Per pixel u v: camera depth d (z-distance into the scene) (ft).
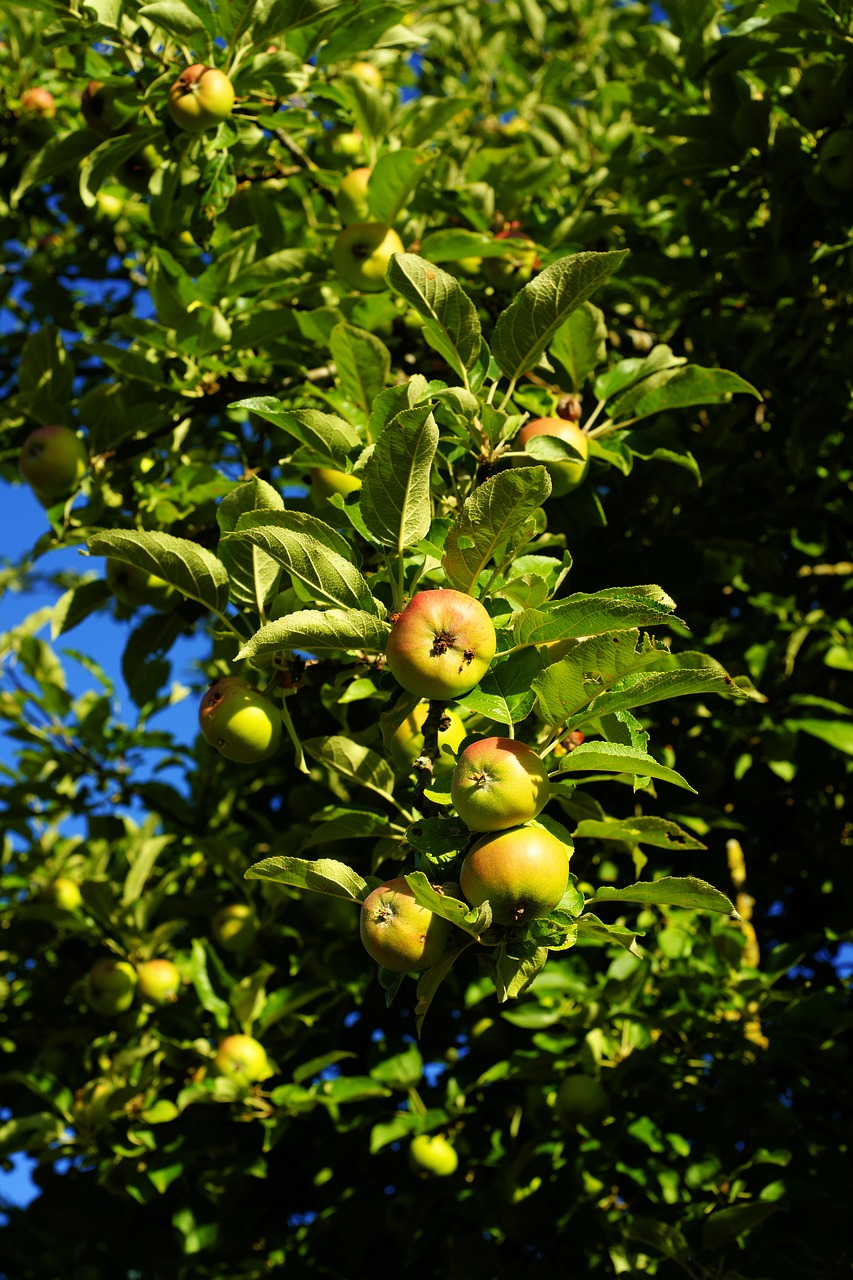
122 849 17.43
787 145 12.90
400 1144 14.34
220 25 10.73
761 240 13.64
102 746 15.67
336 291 12.45
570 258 7.64
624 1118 11.59
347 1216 13.79
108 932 14.61
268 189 13.50
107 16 11.21
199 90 10.65
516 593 7.20
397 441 6.79
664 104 14.97
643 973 11.84
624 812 13.50
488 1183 13.23
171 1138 13.24
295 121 11.57
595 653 6.11
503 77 21.39
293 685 8.01
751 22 11.84
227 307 12.35
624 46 17.54
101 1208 16.01
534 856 5.78
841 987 12.30
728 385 9.77
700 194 14.19
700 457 14.60
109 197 16.87
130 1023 14.21
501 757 5.94
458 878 6.19
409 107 12.51
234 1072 12.42
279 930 14.08
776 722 13.97
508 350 8.13
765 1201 10.19
